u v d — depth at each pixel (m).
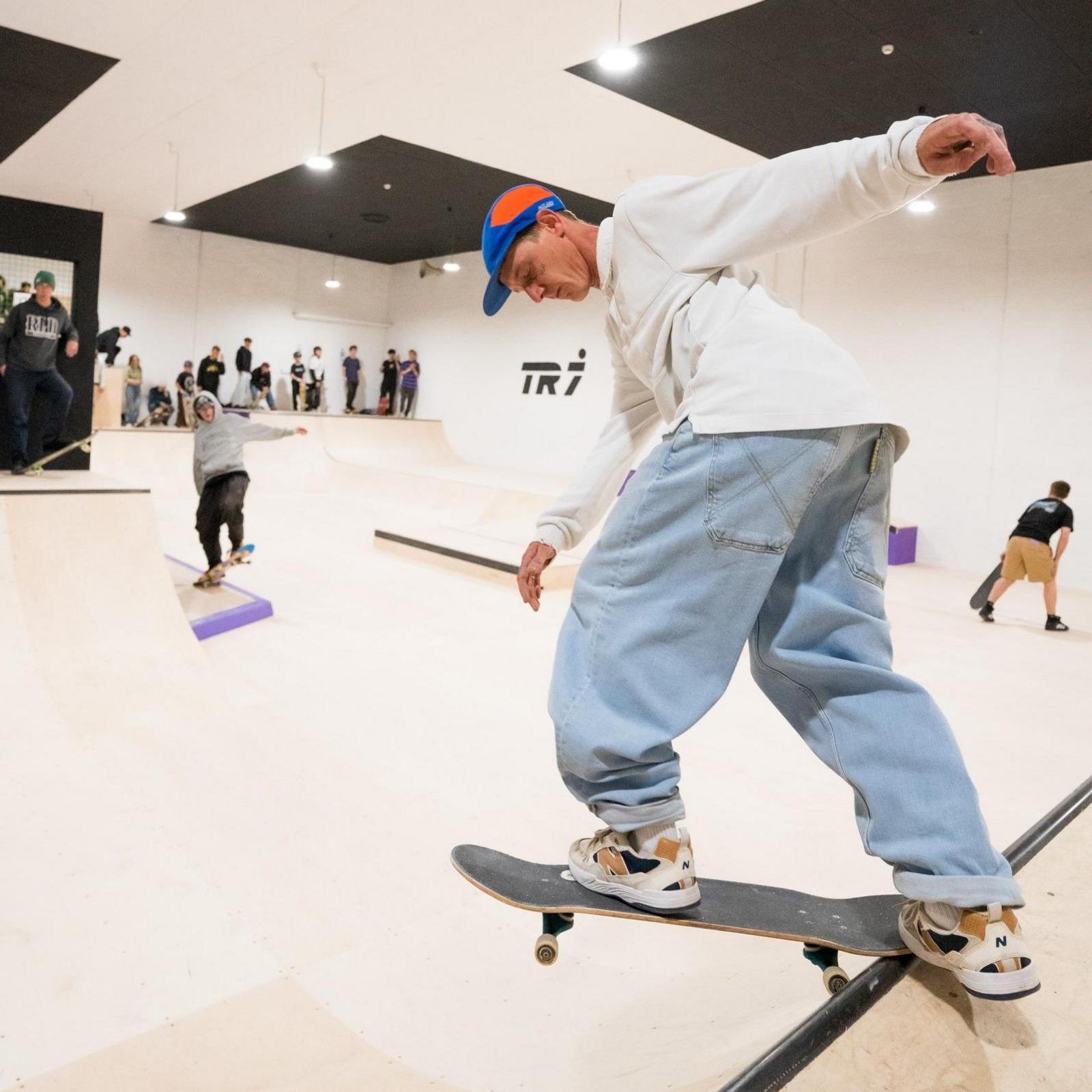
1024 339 8.39
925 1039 0.95
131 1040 1.78
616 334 1.29
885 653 1.12
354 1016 1.89
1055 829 1.41
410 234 14.11
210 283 15.48
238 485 5.84
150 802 2.89
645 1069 1.49
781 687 1.16
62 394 6.48
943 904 1.01
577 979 2.05
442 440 15.94
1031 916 1.18
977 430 8.75
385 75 6.56
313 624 5.42
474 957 2.14
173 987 1.96
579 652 1.14
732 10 5.30
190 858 2.56
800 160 1.01
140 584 4.68
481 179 10.12
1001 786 3.39
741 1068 1.20
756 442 1.01
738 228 1.06
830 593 1.10
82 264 10.82
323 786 3.12
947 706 4.36
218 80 6.81
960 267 8.79
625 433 1.40
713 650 1.08
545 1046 1.76
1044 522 6.11
